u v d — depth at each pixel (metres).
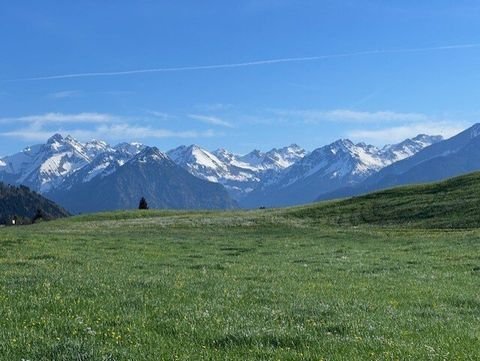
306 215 94.31
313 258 42.62
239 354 12.02
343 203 101.69
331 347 12.86
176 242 57.41
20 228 90.12
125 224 90.44
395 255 45.00
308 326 15.13
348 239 64.75
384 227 77.88
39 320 14.11
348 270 34.25
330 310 17.73
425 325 16.53
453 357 12.41
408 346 13.23
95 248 45.44
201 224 87.69
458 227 71.62
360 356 12.20
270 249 51.25
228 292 21.38
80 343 11.74
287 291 22.80
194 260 39.16
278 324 15.21
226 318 15.73
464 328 16.53
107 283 22.06
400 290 25.11
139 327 13.91
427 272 33.75
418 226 76.00
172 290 20.91
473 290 26.27
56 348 11.35
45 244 45.25
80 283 21.52
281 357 11.81
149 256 41.03
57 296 17.56
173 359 11.27
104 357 10.91
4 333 12.58
